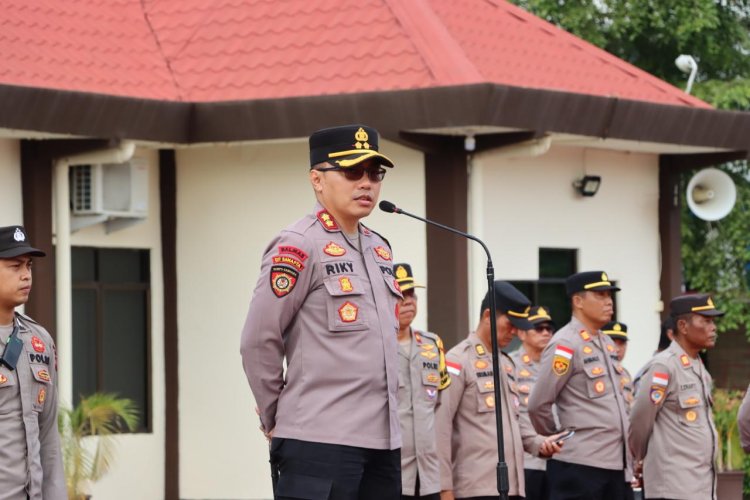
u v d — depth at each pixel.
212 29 17.67
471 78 15.95
